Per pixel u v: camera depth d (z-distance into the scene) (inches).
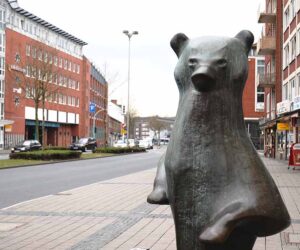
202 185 112.3
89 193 545.0
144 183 667.4
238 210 107.0
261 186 109.7
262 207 106.7
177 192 115.6
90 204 452.4
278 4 1656.0
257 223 109.0
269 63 1910.7
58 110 2935.5
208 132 113.0
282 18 1644.9
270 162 1284.4
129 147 2160.4
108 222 354.0
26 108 2519.7
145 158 1588.3
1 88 2309.3
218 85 114.2
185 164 113.7
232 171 111.3
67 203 460.1
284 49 1587.1
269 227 110.2
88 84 3472.0
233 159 112.1
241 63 116.6
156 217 376.2
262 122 2025.1
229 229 106.5
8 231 320.8
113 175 853.2
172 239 292.2
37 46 2171.5
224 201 110.1
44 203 460.4
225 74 114.7
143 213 396.5
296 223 343.6
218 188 111.3
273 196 109.8
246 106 2659.9
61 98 2984.7
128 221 358.0
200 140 113.0
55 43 2915.8
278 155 1594.5
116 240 290.2
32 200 484.1
